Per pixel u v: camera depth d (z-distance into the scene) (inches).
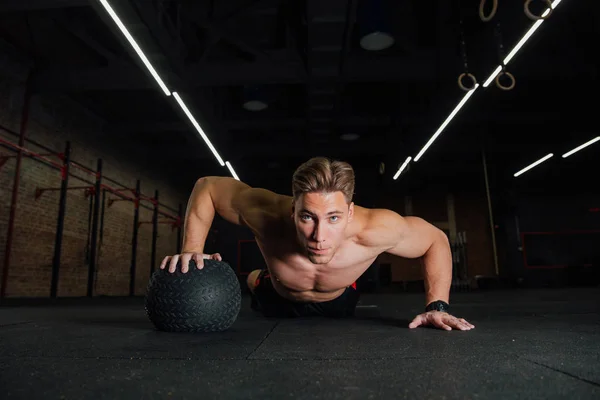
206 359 43.7
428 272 82.2
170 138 435.8
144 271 432.1
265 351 48.9
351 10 198.8
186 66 260.8
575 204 572.1
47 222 283.7
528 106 367.6
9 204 252.1
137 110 361.7
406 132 400.2
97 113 356.5
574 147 412.2
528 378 33.6
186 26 256.7
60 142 306.0
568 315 103.8
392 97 356.5
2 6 195.9
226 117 370.6
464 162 534.0
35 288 269.9
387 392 29.4
